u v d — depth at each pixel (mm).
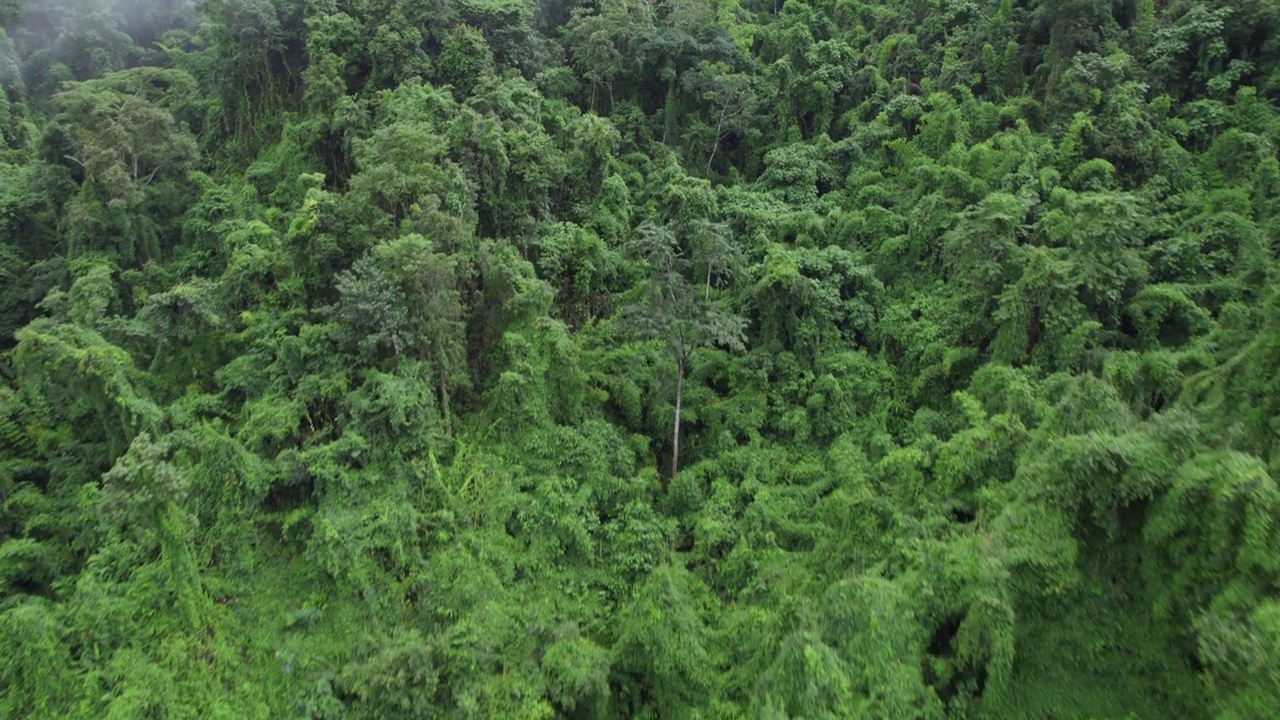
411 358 26453
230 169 43750
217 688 20953
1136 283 28641
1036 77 40219
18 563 25031
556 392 29016
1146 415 24109
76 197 39875
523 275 30484
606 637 23375
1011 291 28312
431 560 23469
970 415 25875
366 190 29266
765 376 30953
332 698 20125
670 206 37781
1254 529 15492
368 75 41156
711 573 25391
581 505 25875
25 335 26094
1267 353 19531
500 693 20109
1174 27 38219
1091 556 18453
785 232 36688
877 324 32875
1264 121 33875
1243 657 14250
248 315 29094
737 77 43844
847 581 20016
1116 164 34500
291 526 23719
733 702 20844
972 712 18047
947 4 45656
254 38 43125
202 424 25609
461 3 43094
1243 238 28578
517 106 37719
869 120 43438
